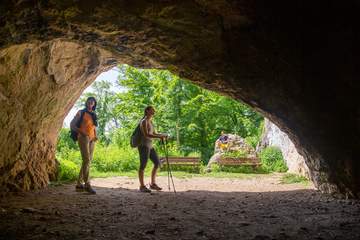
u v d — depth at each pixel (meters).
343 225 4.64
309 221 4.95
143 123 8.96
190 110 27.81
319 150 7.31
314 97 6.59
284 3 5.80
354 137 6.16
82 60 9.67
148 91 28.92
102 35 6.74
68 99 10.45
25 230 4.30
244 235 4.13
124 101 29.25
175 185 10.88
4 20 5.71
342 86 5.92
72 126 8.41
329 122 6.59
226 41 6.86
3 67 6.89
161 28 6.66
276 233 4.22
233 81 7.77
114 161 16.42
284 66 6.74
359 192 6.64
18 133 8.05
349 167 6.59
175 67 7.96
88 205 6.39
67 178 11.03
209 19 6.43
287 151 16.88
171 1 6.07
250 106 8.46
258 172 16.23
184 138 28.89
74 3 5.88
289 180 12.21
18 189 8.02
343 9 5.27
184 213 5.64
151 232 4.20
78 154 17.59
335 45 5.70
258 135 28.73
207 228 4.50
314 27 5.82
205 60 7.42
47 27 6.25
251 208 6.19
